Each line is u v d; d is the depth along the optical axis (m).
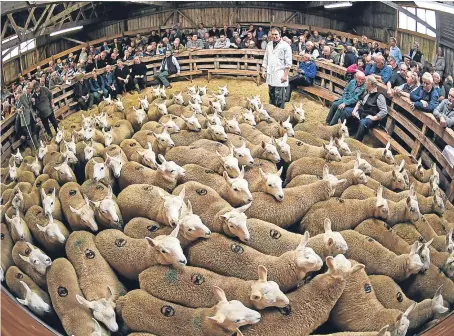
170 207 4.77
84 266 4.74
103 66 5.98
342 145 5.75
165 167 5.30
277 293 4.20
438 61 5.65
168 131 6.15
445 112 5.59
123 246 4.78
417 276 4.93
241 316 4.11
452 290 5.03
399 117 5.88
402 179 5.44
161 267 4.56
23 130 5.59
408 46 5.77
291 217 5.06
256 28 6.08
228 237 4.71
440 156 5.64
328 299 4.40
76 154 5.71
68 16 5.62
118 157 5.52
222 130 6.00
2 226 5.18
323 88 6.16
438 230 5.36
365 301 4.54
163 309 4.38
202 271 4.53
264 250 4.70
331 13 5.93
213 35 6.11
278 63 6.07
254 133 6.14
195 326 4.29
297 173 5.63
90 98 6.00
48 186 5.47
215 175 5.41
